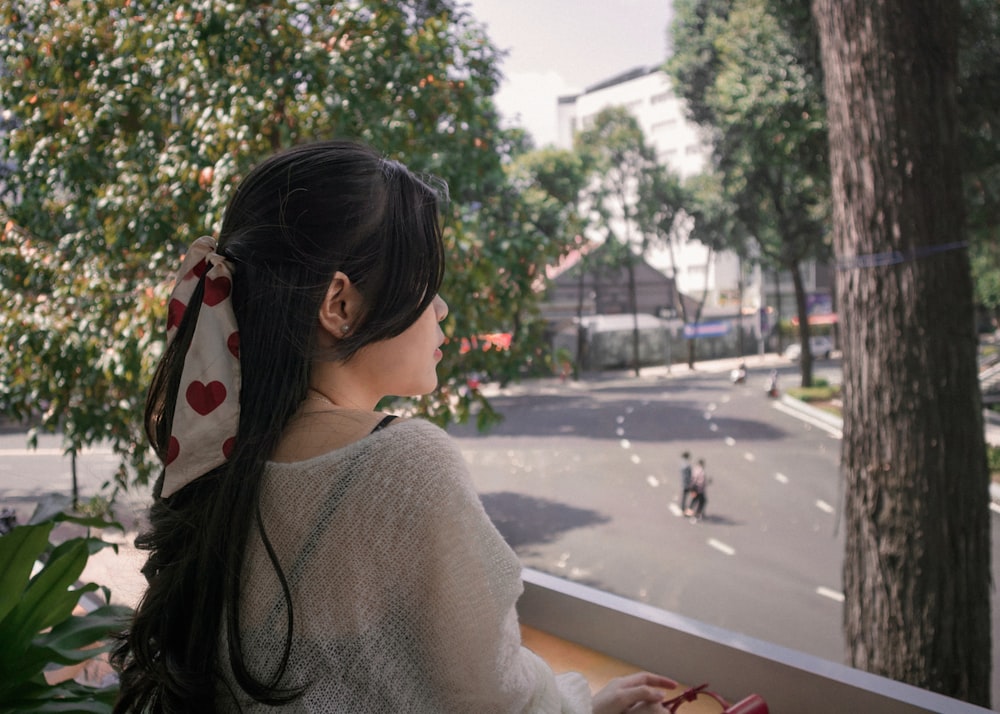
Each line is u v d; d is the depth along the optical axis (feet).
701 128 52.54
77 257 11.75
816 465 66.39
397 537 1.73
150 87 11.10
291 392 1.86
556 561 55.11
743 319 76.02
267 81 10.16
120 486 11.82
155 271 11.02
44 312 11.16
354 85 10.71
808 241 57.72
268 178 1.99
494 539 1.82
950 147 10.91
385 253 1.92
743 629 49.01
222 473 1.87
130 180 10.66
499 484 65.72
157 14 10.54
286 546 1.77
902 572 11.00
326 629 1.75
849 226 11.34
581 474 66.95
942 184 10.85
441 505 1.74
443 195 2.24
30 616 3.51
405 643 1.75
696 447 69.82
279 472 1.80
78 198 11.68
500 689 1.77
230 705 1.90
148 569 2.12
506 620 1.80
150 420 2.20
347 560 1.74
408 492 1.74
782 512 62.08
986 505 11.04
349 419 1.88
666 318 78.59
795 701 3.54
